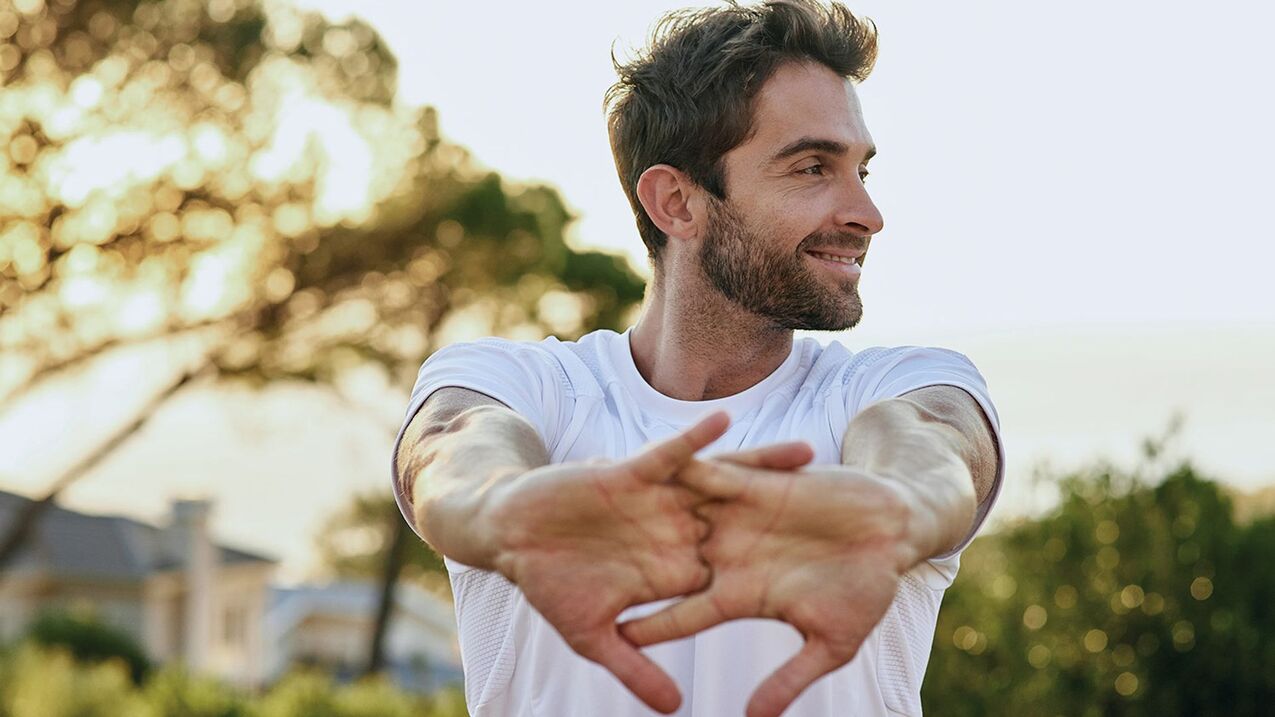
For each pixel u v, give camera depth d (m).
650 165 1.50
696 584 0.91
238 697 14.95
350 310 13.55
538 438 1.16
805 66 1.43
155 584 24.11
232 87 11.67
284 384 13.50
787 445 0.91
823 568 0.91
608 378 1.50
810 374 1.48
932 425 1.16
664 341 1.51
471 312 14.40
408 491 1.24
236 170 11.95
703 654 1.35
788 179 1.42
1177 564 7.04
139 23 11.20
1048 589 7.18
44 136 11.13
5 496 16.48
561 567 0.92
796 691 0.90
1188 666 6.96
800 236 1.42
